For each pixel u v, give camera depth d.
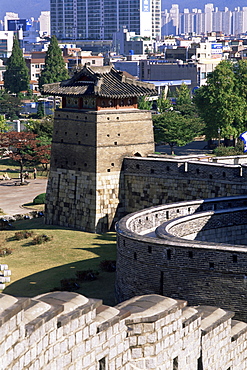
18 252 155.62
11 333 43.41
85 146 174.25
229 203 133.50
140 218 118.88
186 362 59.78
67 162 179.38
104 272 136.25
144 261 97.75
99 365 52.50
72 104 179.25
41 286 127.62
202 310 66.31
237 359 69.31
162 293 95.81
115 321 53.12
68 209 179.88
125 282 102.69
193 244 92.25
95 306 51.47
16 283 130.00
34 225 185.00
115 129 175.00
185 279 93.12
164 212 124.81
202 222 117.38
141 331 55.31
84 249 156.00
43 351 46.47
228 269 89.50
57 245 159.88
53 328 47.50
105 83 177.00
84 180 175.38
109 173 174.50
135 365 55.44
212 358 63.97
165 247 94.62
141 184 173.50
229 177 154.62
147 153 182.25
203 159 182.25
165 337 56.78
